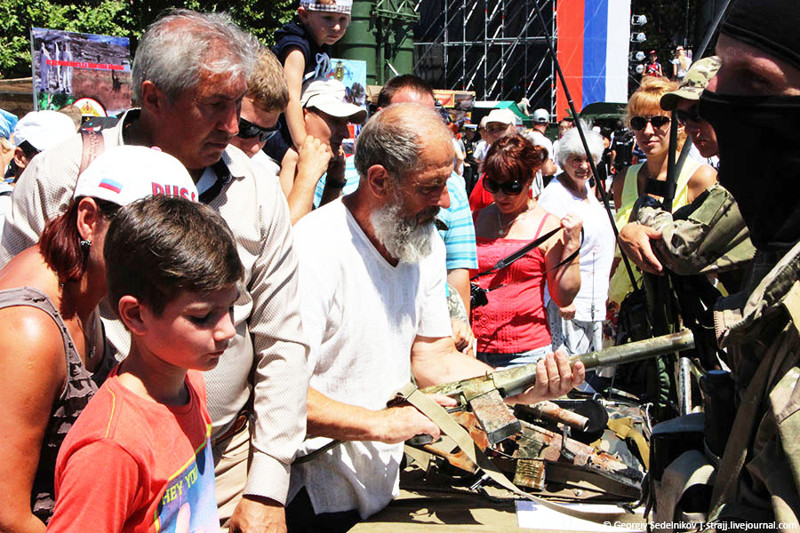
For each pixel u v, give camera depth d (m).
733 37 1.47
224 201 2.02
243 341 2.05
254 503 1.97
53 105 6.76
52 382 1.49
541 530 2.26
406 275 2.42
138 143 2.01
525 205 4.03
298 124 3.59
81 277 1.59
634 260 2.62
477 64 26.30
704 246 2.29
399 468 2.63
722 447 1.69
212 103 1.91
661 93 3.74
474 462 2.24
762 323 1.46
